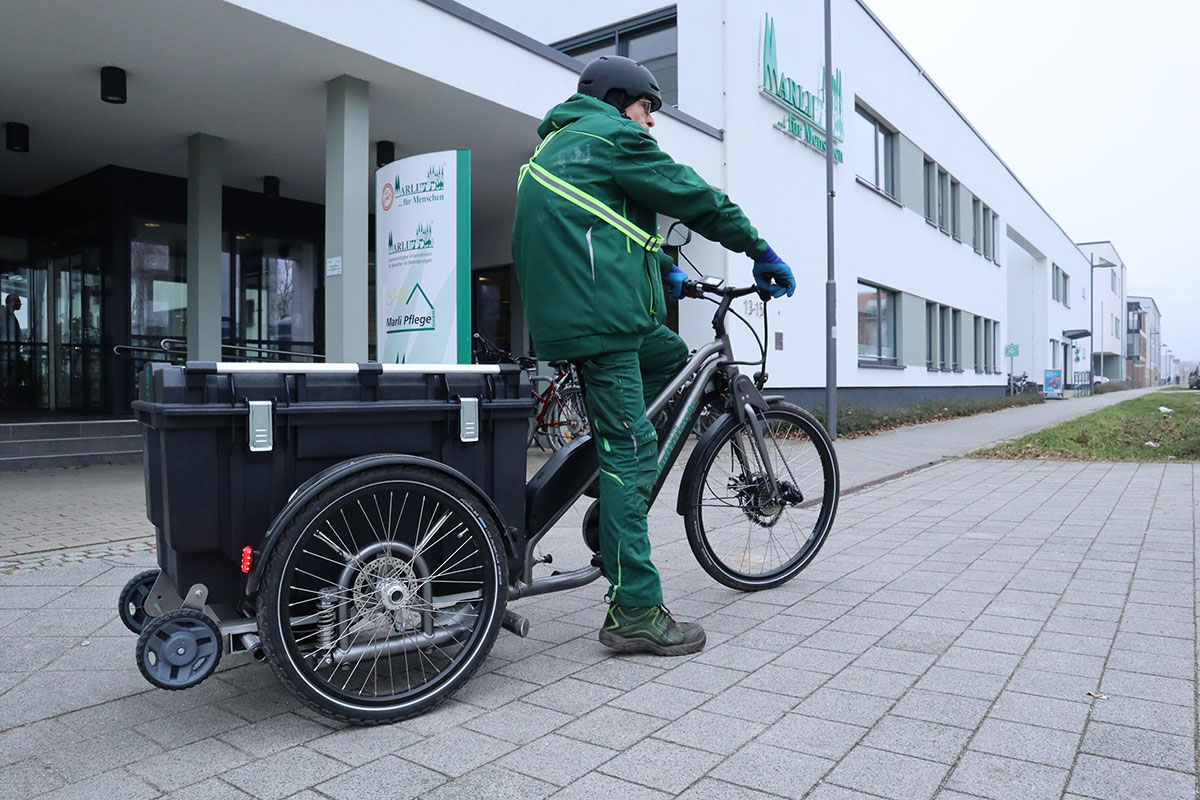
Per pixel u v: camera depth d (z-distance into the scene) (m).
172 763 2.11
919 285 19.95
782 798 1.87
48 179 11.00
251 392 2.28
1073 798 1.85
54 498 6.40
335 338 7.56
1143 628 3.10
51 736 2.29
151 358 10.66
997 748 2.11
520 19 14.36
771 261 3.15
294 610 2.33
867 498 6.71
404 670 2.67
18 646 3.10
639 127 2.83
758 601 3.60
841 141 15.48
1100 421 14.23
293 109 8.38
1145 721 2.26
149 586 2.81
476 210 13.22
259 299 11.83
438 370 2.60
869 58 16.91
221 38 6.71
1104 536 4.86
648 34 12.95
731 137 11.91
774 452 3.77
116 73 7.27
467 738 2.24
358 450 2.45
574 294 2.77
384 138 9.40
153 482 2.50
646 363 3.24
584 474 3.04
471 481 2.55
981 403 21.58
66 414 10.61
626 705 2.45
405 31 7.30
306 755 2.14
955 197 23.44
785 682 2.62
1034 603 3.48
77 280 11.09
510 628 2.69
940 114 21.56
